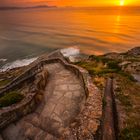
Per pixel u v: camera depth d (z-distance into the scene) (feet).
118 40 246.06
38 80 26.22
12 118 19.29
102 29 355.36
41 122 19.22
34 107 21.84
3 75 93.09
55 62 40.96
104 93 20.83
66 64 36.01
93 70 33.83
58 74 33.27
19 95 22.76
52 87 27.66
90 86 23.07
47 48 214.90
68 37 281.74
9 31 370.53
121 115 16.70
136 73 32.83
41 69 34.35
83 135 13.79
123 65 37.58
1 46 228.22
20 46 226.99
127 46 214.28
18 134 17.67
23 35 316.19
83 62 46.11
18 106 19.83
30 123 19.19
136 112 17.22
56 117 19.92
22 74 35.88
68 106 21.86
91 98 19.44
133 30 325.21
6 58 177.37
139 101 19.56
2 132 18.01
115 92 21.88
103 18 623.77
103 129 13.91
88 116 16.10
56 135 17.15
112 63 38.60
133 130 14.51
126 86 24.27
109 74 29.94
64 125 18.49
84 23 477.36
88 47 213.05
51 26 438.40
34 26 452.35
